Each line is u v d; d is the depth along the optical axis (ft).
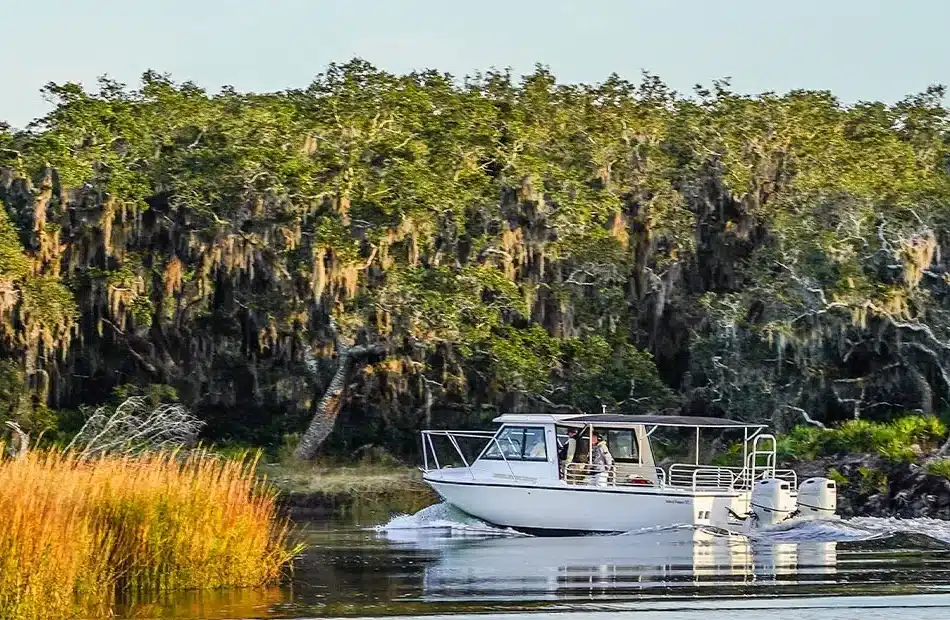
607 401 333.01
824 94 383.45
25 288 299.99
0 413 292.40
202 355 339.77
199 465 159.74
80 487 143.23
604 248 340.80
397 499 288.71
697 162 366.02
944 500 249.14
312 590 151.84
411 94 358.43
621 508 213.05
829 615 135.54
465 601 144.66
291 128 345.51
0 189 334.85
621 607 140.15
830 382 333.01
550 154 364.58
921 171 364.17
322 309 334.85
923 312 324.80
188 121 343.87
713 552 187.21
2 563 125.18
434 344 326.85
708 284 365.81
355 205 329.72
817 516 209.26
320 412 328.08
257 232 326.65
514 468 222.89
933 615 135.54
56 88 338.95
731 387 333.62
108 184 317.22
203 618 132.87
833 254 326.24
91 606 135.13
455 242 341.21
